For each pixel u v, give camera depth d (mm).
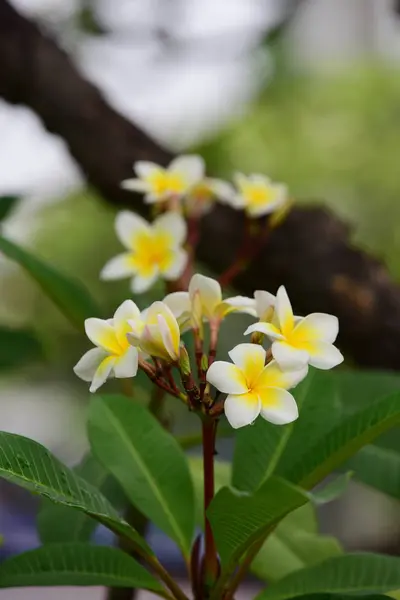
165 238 1132
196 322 898
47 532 1025
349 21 3348
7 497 2285
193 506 981
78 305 1171
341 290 1371
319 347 858
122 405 1013
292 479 926
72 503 847
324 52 3398
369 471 1048
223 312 907
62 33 1916
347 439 905
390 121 3340
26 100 1523
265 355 856
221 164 3109
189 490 985
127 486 979
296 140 3232
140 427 1004
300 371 847
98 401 1014
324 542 1084
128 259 1136
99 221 3254
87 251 3205
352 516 2424
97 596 1954
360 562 925
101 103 1529
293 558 1068
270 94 3279
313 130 3273
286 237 1392
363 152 3268
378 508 2387
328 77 3361
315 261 1387
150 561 922
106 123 1513
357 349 1385
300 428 980
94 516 897
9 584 927
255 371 847
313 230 1403
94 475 1093
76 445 3330
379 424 890
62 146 1558
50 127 1531
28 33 1512
